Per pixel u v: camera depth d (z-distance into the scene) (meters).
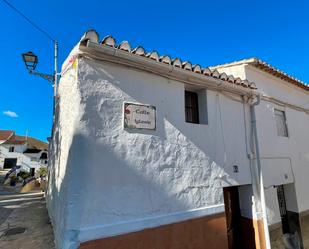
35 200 11.19
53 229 5.46
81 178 3.38
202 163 4.89
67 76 4.57
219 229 4.77
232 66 7.17
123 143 3.88
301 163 8.03
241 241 5.92
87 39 3.57
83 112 3.59
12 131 43.16
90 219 3.36
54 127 7.11
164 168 4.28
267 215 6.19
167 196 4.21
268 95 7.45
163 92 4.59
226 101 5.80
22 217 7.32
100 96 3.80
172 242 4.06
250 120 6.29
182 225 4.25
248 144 6.00
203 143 5.01
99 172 3.55
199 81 5.14
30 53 7.19
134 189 3.85
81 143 3.47
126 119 3.99
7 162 36.81
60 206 4.17
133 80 4.22
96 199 3.45
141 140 4.09
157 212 4.03
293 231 7.35
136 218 3.77
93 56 3.80
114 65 4.05
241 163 5.70
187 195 4.49
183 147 4.65
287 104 8.11
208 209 4.70
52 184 6.68
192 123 4.95
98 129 3.68
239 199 6.11
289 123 8.06
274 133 7.22
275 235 6.21
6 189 18.77
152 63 4.30
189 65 4.80
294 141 8.02
